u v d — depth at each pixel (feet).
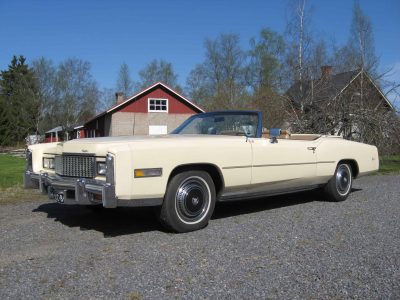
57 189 16.57
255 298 10.14
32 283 11.06
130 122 109.19
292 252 13.60
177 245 14.38
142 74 199.93
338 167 22.99
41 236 15.69
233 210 20.61
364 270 11.98
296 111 45.93
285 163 19.54
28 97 180.04
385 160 52.29
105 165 14.82
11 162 71.31
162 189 15.17
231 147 17.29
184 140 16.16
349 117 41.91
